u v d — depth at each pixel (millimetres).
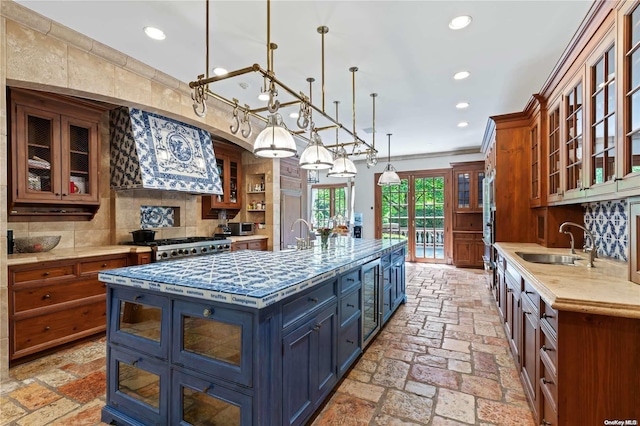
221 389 1524
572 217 3316
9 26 2303
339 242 3941
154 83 3316
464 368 2521
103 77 2850
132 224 4090
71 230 3514
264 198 6004
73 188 3262
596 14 2008
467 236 6922
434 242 7570
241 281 1687
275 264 2246
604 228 2766
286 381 1608
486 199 5598
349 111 4406
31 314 2662
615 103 1750
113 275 1872
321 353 1975
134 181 3668
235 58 2928
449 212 7359
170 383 1685
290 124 5062
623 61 1653
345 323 2314
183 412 1658
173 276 1828
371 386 2268
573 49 2455
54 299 2820
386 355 2752
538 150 3512
